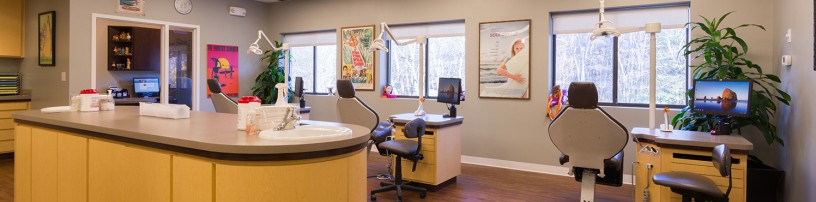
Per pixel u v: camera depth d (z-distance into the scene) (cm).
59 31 577
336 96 714
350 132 240
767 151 428
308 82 767
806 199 323
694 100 368
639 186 348
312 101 743
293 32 762
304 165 207
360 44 680
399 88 668
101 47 751
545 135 544
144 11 627
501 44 568
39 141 320
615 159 349
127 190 251
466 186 477
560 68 554
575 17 536
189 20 677
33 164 327
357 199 234
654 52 363
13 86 642
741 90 345
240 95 749
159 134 233
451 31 618
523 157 560
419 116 484
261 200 202
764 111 382
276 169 203
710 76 406
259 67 780
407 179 466
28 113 342
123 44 759
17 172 348
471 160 598
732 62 398
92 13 580
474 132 595
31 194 330
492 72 576
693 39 455
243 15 747
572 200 428
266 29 788
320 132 244
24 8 644
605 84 532
